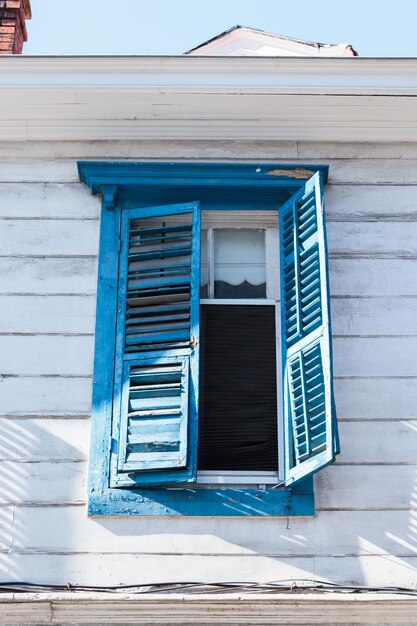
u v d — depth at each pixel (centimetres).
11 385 715
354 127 796
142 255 754
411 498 686
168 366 716
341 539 672
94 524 675
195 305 730
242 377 734
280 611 641
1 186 782
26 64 771
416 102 777
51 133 796
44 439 700
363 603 638
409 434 706
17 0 915
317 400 680
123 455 688
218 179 773
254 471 704
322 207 720
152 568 662
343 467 694
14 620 641
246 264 776
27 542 668
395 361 729
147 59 768
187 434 686
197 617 640
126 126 794
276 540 670
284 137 800
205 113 786
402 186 789
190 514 676
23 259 757
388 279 756
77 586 650
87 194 784
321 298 693
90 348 729
